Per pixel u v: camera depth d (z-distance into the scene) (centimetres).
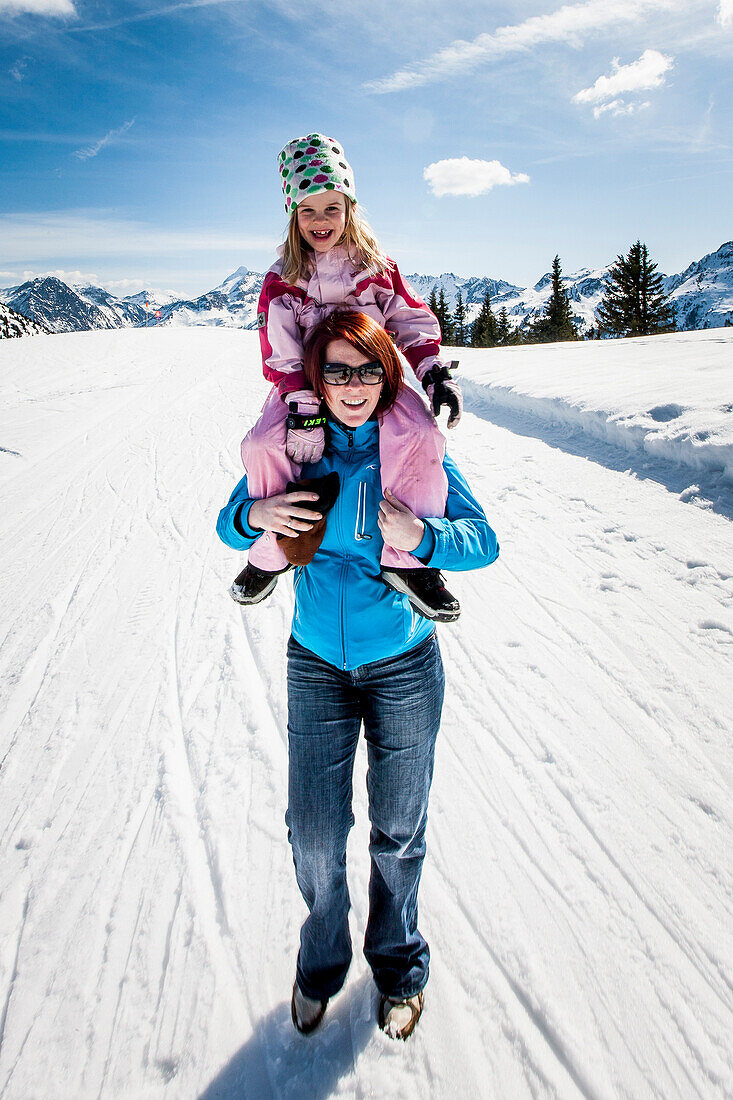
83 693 328
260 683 318
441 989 173
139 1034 170
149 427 974
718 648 286
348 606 154
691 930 179
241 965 185
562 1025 160
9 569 510
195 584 441
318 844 154
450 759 251
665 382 613
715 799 217
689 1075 147
